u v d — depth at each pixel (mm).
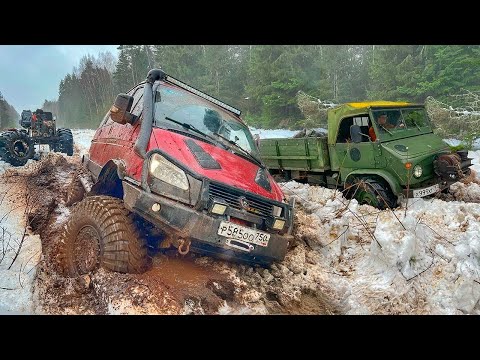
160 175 3336
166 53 30516
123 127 4430
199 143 3928
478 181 7297
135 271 3203
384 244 3951
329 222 5047
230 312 3117
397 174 6004
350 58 26109
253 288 3541
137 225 3355
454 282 3568
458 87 16000
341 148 6973
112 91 52562
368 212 5520
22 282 3338
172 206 3150
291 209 3914
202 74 30062
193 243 3301
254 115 25938
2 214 5043
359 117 6777
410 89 17188
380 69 18828
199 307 3012
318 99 19141
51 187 6727
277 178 8594
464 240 4039
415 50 18469
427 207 5387
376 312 3482
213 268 3604
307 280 4035
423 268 3781
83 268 3373
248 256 3602
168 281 3180
